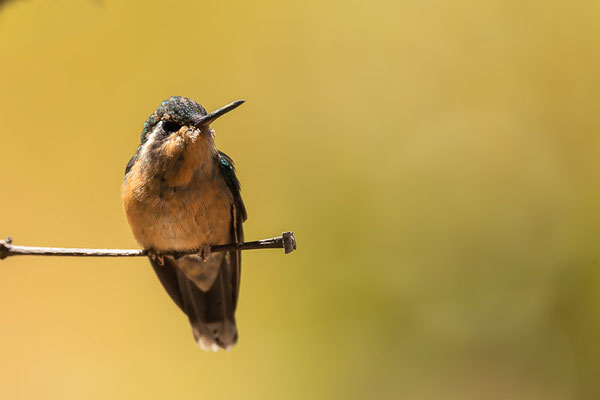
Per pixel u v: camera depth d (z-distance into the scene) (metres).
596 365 11.13
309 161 12.61
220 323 8.16
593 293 11.53
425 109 13.05
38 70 11.95
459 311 11.62
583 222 11.93
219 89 12.62
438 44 13.34
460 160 12.65
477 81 13.09
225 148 12.46
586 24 12.62
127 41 12.38
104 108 12.17
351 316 11.52
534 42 12.92
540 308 11.65
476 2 13.25
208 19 12.84
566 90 12.66
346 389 11.05
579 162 12.30
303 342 11.31
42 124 11.96
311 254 11.94
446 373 11.24
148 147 7.07
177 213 7.02
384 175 12.65
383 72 13.20
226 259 8.02
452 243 12.09
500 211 12.33
